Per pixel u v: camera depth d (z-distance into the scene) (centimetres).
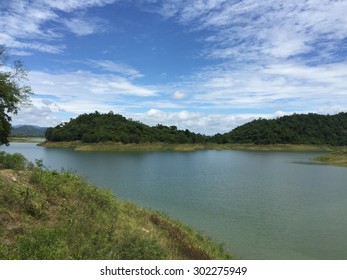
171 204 3234
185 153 14100
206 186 4512
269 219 2672
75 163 8044
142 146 15662
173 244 1650
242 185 4659
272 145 18962
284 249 1975
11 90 2555
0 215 1150
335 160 9412
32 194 1398
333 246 2039
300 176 5916
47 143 16688
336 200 3547
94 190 1903
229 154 14062
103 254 1089
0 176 1436
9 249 945
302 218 2719
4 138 2753
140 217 2000
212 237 2183
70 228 1254
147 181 4984
